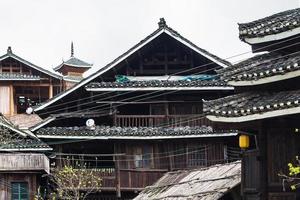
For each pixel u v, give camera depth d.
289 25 23.98
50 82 70.38
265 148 24.47
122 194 45.88
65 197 44.38
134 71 46.38
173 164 45.25
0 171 46.56
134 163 45.56
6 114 68.12
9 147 48.78
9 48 69.38
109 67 45.88
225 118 24.11
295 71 22.50
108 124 49.12
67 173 44.16
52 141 46.66
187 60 46.28
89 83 46.28
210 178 32.81
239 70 25.00
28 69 70.12
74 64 80.38
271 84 24.23
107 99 46.28
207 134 44.41
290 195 23.94
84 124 49.19
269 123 24.47
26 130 50.25
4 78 67.75
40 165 46.91
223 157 44.91
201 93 45.59
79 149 47.69
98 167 47.56
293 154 23.97
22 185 47.25
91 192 45.38
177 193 33.78
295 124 23.73
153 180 45.28
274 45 25.45
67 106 47.94
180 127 45.19
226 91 44.78
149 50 46.09
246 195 26.62
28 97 70.75
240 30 25.81
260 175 24.58
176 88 44.06
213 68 45.62
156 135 44.62
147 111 47.75
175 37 45.06
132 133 44.81
